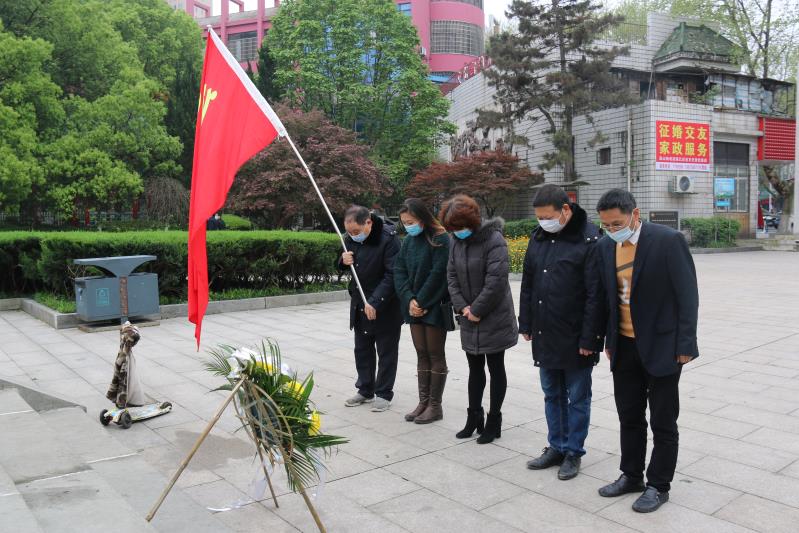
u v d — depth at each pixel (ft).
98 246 31.48
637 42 98.68
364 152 78.95
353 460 13.07
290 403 9.77
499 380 13.85
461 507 10.84
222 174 12.72
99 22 75.46
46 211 80.43
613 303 11.02
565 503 10.94
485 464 12.81
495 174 80.43
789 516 10.26
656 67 93.45
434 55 163.32
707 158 84.64
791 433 14.24
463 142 113.09
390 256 16.53
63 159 66.18
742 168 91.45
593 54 76.95
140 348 24.56
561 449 12.60
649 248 10.52
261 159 68.13
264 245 36.76
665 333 10.48
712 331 26.76
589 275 11.66
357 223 16.38
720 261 67.05
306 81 85.76
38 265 33.47
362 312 16.78
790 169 101.35
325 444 9.99
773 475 11.94
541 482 11.87
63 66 75.31
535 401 17.25
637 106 81.41
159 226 80.23
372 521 10.36
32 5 68.54
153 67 96.63
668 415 10.63
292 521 10.39
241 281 37.93
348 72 86.74
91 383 19.34
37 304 32.63
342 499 11.23
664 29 95.66
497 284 13.15
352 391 18.51
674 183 81.25
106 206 77.25
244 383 9.73
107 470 11.91
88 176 68.85
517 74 78.48
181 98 87.61
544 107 80.89
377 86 88.38
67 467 10.94
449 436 14.52
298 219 81.25
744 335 25.80
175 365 21.70
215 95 13.32
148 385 19.12
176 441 14.29
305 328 29.19
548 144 91.71
